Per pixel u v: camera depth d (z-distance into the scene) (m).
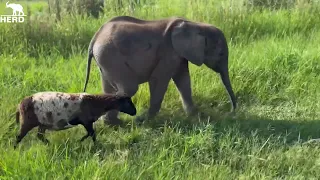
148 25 7.53
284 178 6.32
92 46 7.54
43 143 6.92
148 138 7.29
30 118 6.64
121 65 7.34
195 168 6.37
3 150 6.58
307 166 6.52
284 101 8.90
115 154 6.73
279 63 9.91
